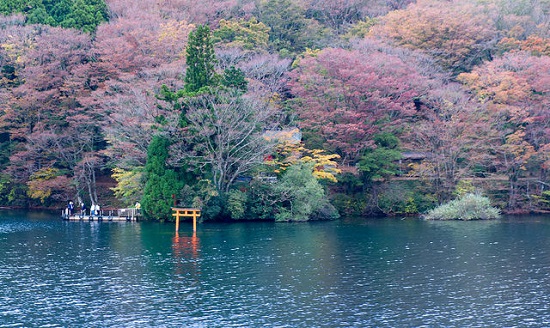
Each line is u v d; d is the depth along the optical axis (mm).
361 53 95188
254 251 54781
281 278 44938
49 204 89938
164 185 71750
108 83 84188
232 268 47906
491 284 43406
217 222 74562
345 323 35375
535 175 88938
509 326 34938
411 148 87500
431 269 47875
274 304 38750
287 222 75188
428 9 115500
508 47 106500
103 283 43375
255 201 75875
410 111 85188
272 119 86500
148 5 114312
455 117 84000
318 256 52719
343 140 83625
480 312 37219
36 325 34938
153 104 75438
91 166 83562
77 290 41562
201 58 75875
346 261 50625
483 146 83688
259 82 87625
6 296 40156
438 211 79375
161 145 72438
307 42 116562
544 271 47156
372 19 121562
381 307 38156
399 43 108562
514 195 85812
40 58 91875
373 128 84375
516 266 48844
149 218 74750
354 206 83500
